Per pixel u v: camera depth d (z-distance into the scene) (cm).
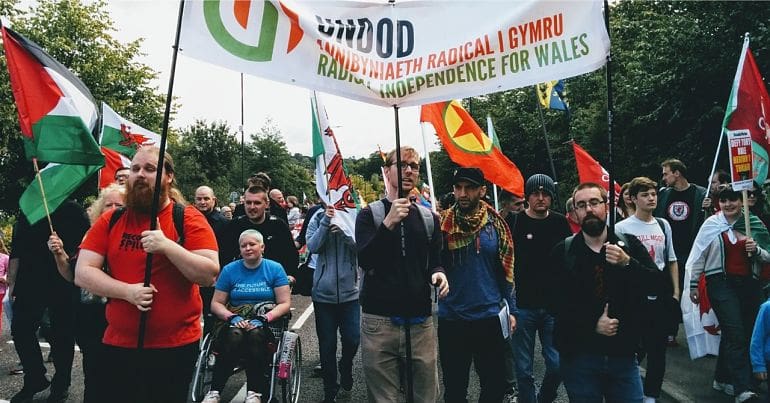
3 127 2681
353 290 543
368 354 361
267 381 473
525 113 3291
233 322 468
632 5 2309
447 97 349
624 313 329
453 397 406
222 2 326
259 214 591
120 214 296
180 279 292
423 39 349
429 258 371
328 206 543
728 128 540
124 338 288
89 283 279
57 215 504
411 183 381
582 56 335
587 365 334
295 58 338
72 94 416
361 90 346
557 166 3133
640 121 1930
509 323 405
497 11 346
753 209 577
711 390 551
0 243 619
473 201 404
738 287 522
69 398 529
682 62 1702
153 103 3656
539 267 474
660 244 520
